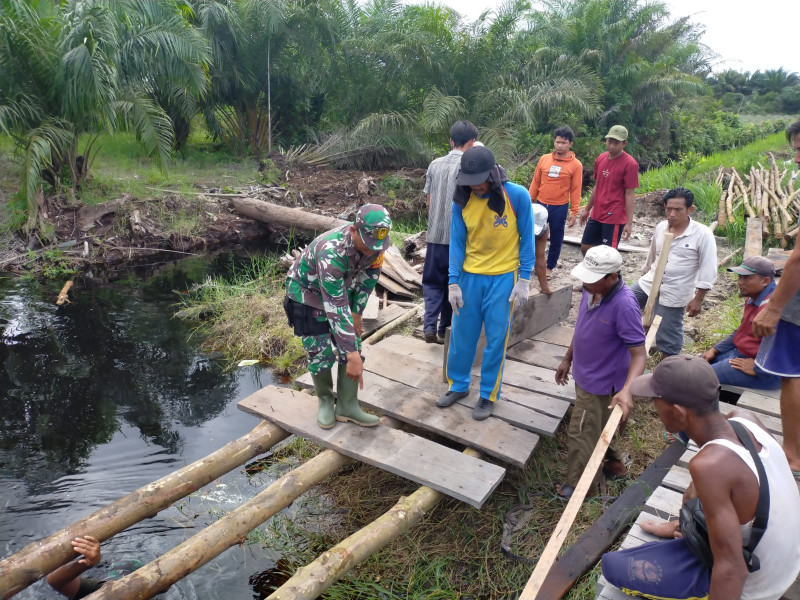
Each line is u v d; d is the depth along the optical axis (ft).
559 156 23.40
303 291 11.87
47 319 25.49
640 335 11.32
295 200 43.86
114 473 15.53
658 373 7.66
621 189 22.02
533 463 14.69
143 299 28.17
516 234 12.78
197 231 37.35
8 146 39.70
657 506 10.53
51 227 33.78
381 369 16.12
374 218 10.58
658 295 15.74
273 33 51.21
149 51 38.09
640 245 29.60
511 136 50.01
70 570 11.32
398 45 50.78
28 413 18.35
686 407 7.39
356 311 12.53
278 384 20.40
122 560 12.75
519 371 16.06
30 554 10.30
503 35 52.03
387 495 14.65
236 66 51.44
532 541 12.64
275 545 13.50
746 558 7.18
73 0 35.42
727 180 39.04
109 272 32.12
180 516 14.23
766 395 14.24
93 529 10.94
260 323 24.22
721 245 29.17
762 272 13.25
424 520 13.66
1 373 20.72
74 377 20.62
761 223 28.09
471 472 12.12
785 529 7.16
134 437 17.25
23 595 11.68
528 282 13.01
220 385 20.39
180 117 50.75
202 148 57.16
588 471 9.56
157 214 37.50
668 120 69.92
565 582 10.07
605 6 67.97
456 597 11.73
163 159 38.27
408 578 12.32
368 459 12.40
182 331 24.58
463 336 13.67
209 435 17.38
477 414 13.79
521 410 14.21
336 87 57.11
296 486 12.05
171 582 10.29
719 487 6.91
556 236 24.04
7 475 15.40
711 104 87.15
